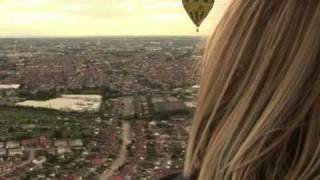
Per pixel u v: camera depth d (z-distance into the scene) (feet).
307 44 3.11
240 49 3.35
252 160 3.13
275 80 3.18
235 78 3.36
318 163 3.00
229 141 3.26
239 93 3.31
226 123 3.32
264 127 3.14
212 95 3.48
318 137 3.05
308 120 3.09
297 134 3.11
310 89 3.10
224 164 3.24
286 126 3.11
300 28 3.15
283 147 3.11
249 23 3.34
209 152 3.35
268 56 3.21
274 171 3.10
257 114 3.20
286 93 3.13
